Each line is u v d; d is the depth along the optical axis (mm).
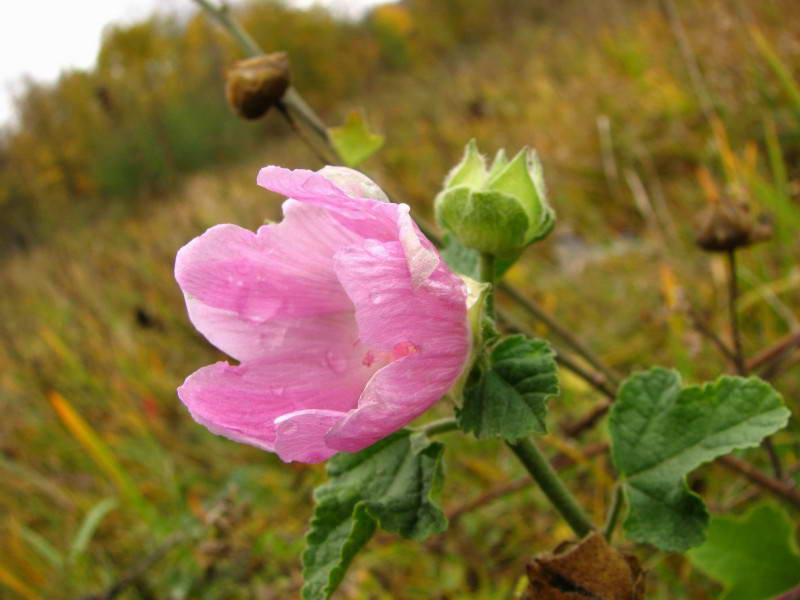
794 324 264
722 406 131
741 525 176
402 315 105
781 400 129
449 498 273
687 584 209
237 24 206
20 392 515
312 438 105
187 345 482
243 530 264
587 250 442
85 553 327
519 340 114
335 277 120
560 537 237
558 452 243
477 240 128
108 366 485
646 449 133
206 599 268
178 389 116
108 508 320
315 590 124
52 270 777
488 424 111
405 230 105
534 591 116
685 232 377
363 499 126
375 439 108
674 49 578
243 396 118
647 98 541
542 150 592
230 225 120
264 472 339
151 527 309
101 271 711
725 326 284
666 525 128
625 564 114
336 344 120
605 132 451
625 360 310
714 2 595
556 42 1045
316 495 129
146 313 470
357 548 123
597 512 237
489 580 242
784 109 408
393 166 600
